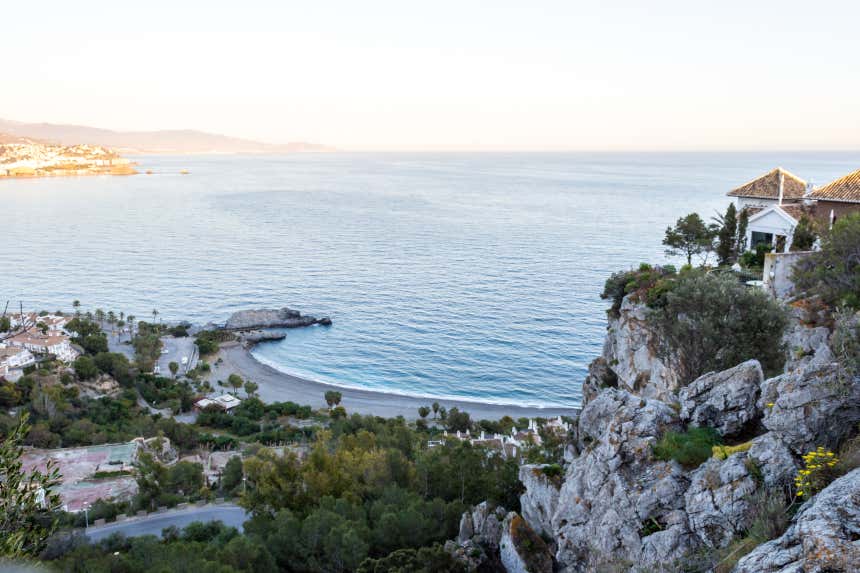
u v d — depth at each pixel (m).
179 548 33.31
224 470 60.47
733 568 12.66
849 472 12.91
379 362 105.50
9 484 15.89
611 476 19.22
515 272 159.75
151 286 158.50
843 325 18.08
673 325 30.25
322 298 143.25
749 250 52.88
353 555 30.14
